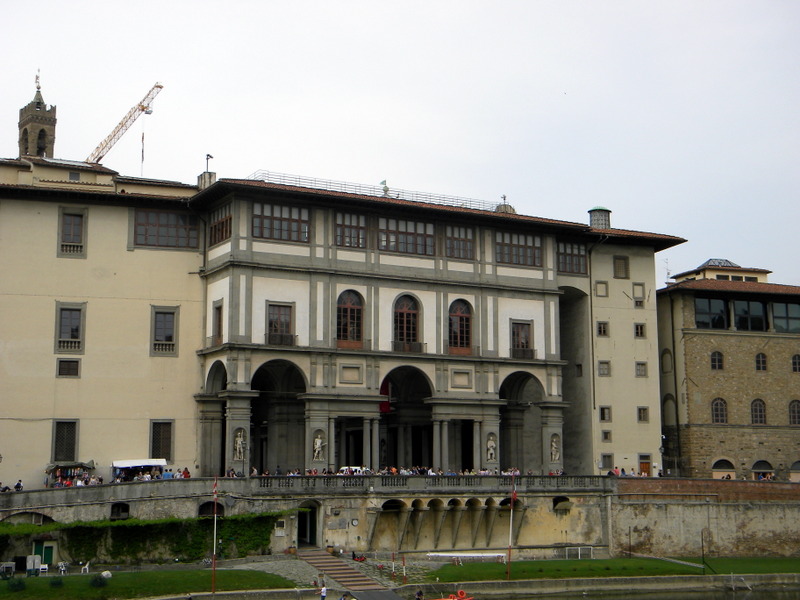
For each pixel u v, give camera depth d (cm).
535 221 7506
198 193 6756
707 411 8406
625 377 8044
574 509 6944
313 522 6194
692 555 7194
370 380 6856
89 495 5538
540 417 7756
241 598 5106
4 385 6400
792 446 8625
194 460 6756
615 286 8125
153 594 4988
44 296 6562
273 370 6988
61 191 6600
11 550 5291
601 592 6078
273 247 6688
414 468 7200
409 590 5569
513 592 5850
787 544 7462
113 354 6662
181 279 6888
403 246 7150
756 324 8738
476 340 7294
